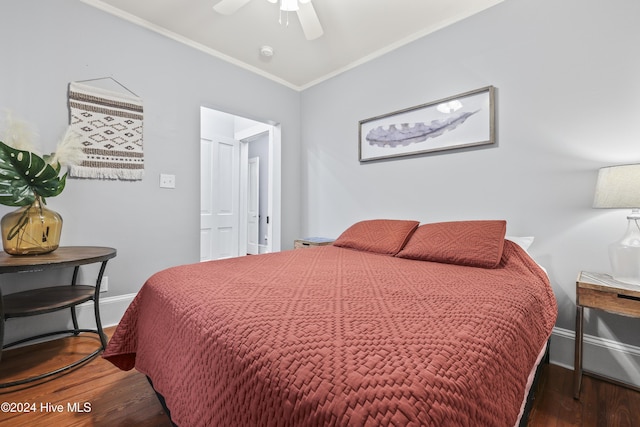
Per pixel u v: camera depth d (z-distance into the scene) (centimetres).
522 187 194
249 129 414
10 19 180
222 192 412
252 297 98
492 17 207
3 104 178
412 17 223
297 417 52
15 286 186
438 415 47
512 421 65
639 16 156
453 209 227
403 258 188
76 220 204
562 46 179
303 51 274
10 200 159
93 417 124
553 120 183
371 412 46
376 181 278
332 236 320
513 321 86
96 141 211
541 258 187
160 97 243
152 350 112
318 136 334
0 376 153
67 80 200
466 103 218
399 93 259
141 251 235
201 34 249
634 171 134
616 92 162
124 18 223
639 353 154
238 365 67
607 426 124
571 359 174
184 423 82
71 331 195
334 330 71
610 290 137
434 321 78
